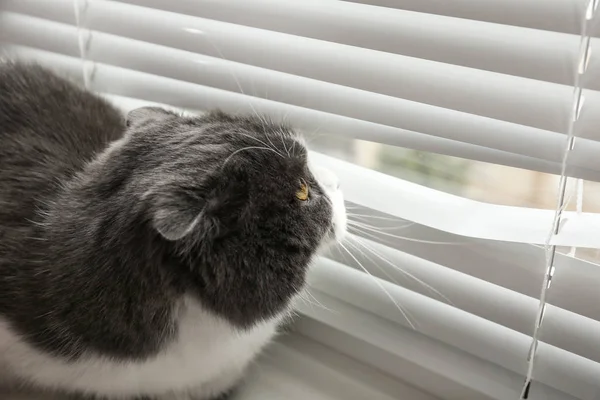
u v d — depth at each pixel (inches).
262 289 32.7
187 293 31.8
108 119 42.0
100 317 31.8
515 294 34.2
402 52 32.2
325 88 36.4
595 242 30.0
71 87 43.1
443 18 31.5
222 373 37.6
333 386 39.2
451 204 35.5
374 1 31.6
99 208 32.6
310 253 34.7
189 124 34.8
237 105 40.5
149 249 30.4
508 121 30.9
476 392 36.5
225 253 31.0
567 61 28.5
